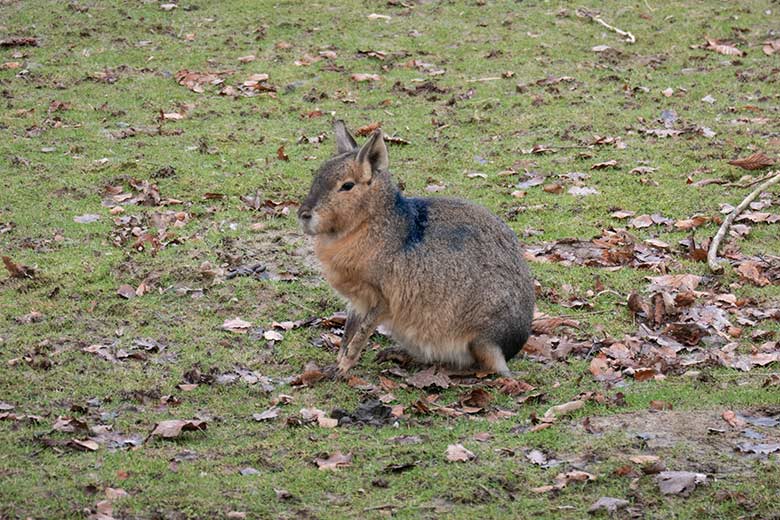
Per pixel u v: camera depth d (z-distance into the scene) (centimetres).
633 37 2230
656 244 1437
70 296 1252
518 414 1024
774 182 1525
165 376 1084
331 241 1085
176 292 1270
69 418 964
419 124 1841
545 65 2097
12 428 952
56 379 1058
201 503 837
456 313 1095
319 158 1695
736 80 2041
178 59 2072
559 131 1814
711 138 1792
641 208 1554
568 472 894
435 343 1109
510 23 2292
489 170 1675
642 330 1223
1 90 1898
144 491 852
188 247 1380
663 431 973
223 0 2369
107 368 1090
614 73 2067
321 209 1058
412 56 2125
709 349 1188
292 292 1283
